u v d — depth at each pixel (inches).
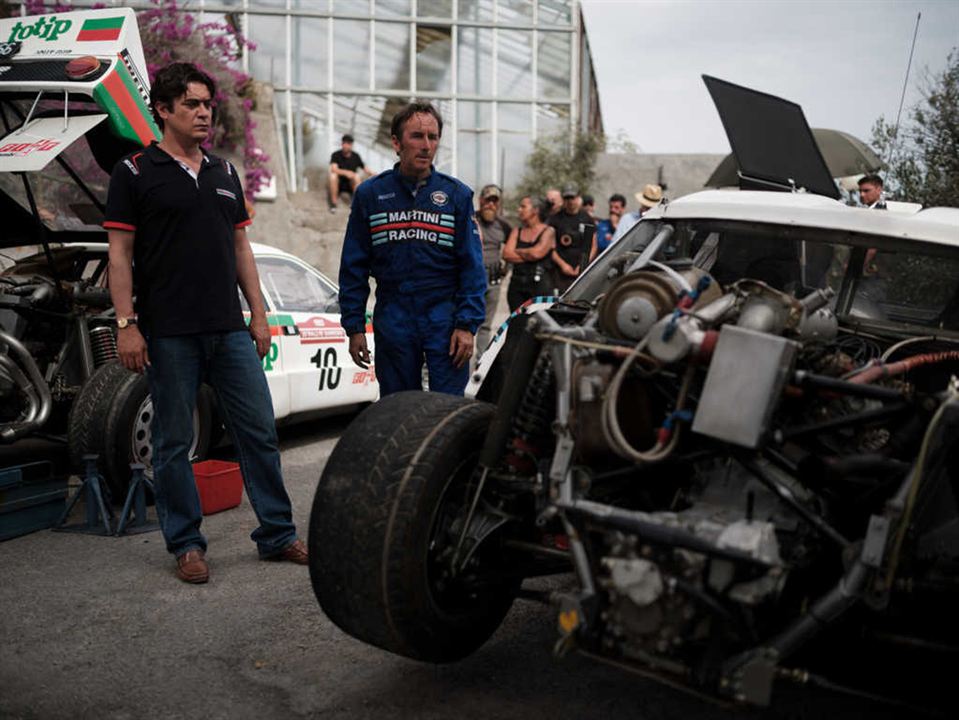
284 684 129.3
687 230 155.9
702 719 119.7
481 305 177.9
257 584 168.4
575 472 108.6
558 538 138.3
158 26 606.2
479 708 122.4
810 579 108.9
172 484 169.5
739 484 109.3
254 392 175.3
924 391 130.6
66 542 193.5
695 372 112.1
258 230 639.1
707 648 96.7
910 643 103.8
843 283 147.1
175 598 161.3
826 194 202.2
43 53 226.5
